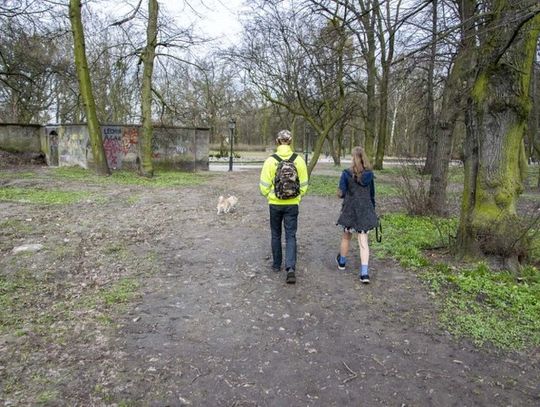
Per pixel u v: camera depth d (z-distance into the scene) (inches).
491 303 183.9
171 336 152.9
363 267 212.2
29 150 975.6
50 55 901.8
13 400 111.8
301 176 210.1
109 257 244.8
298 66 565.9
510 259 224.7
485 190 229.9
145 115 686.5
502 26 203.8
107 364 132.1
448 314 174.7
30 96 1068.5
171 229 323.3
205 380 125.9
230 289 201.6
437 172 396.2
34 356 134.4
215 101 1459.2
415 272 227.5
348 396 120.0
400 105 961.5
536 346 149.5
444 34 241.9
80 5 629.0
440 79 557.3
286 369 133.3
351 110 834.8
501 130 223.6
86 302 179.3
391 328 163.6
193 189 579.2
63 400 113.1
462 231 242.1
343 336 156.6
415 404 117.1
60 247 255.8
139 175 711.7
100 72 1088.2
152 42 668.7
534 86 454.0
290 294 196.7
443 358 141.8
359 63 621.9
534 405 117.7
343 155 2092.8
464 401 118.9
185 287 202.8
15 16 676.1
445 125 388.5
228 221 362.0
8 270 211.5
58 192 480.1
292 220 213.3
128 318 166.4
